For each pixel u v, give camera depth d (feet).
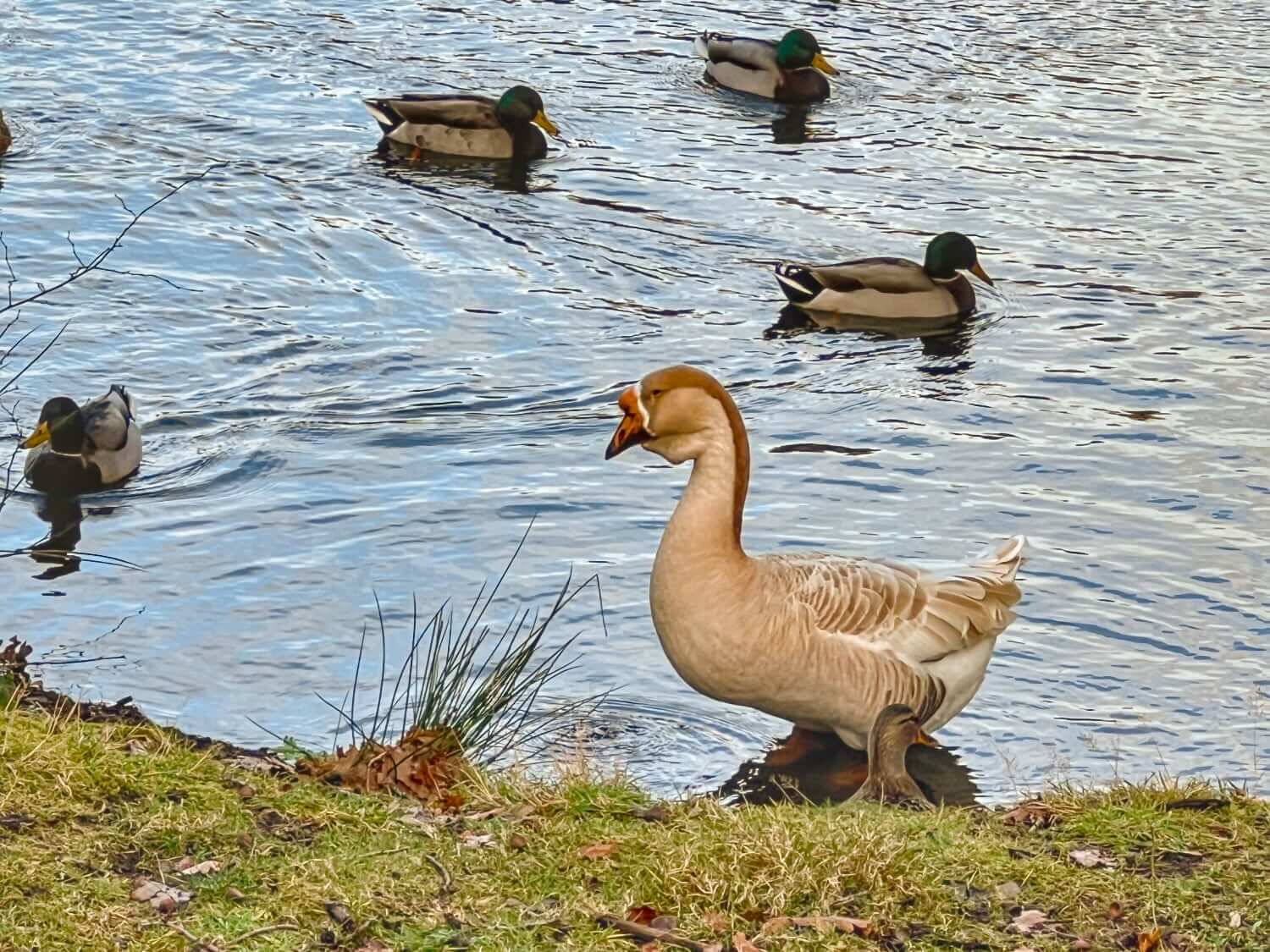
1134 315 60.03
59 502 44.68
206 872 20.45
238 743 31.83
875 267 60.34
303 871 20.63
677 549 31.27
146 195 67.92
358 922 19.62
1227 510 45.32
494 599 39.34
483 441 49.03
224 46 87.10
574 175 73.31
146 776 22.79
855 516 44.78
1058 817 23.76
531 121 75.25
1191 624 39.17
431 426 50.03
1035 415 51.96
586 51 90.12
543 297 60.64
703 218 68.90
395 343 56.44
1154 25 96.02
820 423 51.08
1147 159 75.56
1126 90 84.94
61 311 57.26
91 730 24.12
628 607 39.06
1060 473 47.65
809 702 31.94
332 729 32.73
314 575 40.45
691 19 96.07
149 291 59.41
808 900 20.67
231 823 21.77
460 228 66.85
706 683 31.89
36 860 20.34
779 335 58.49
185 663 35.76
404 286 61.05
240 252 63.31
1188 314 60.03
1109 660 37.37
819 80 83.66
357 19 92.94
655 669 35.99
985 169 74.38
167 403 51.60
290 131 76.48
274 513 44.16
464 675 31.42
